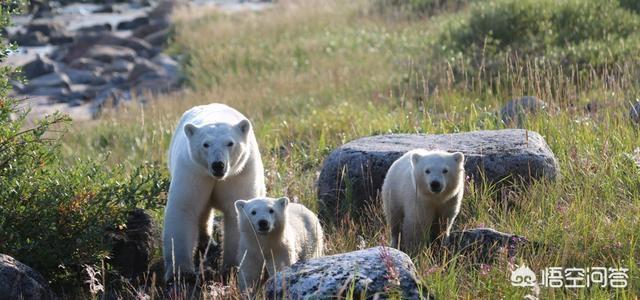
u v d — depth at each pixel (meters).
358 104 24.17
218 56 37.97
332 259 8.17
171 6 57.00
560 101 16.62
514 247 9.39
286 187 13.27
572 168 11.87
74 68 42.47
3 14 10.76
